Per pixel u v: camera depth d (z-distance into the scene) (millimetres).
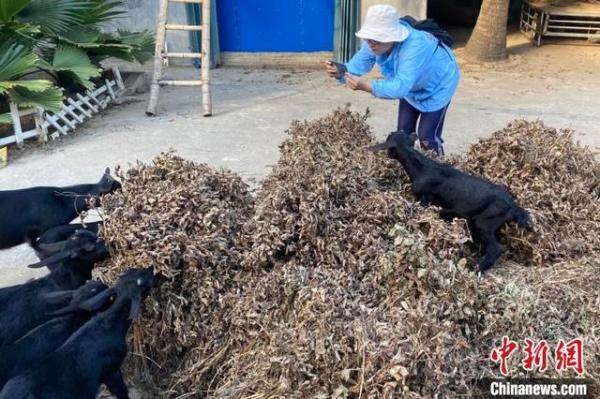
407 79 4664
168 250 3285
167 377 3396
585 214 4047
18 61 6289
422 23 4883
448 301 3045
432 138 5188
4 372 3043
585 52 10047
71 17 6980
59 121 6832
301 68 9672
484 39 9578
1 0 6078
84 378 2959
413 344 2791
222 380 3131
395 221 3648
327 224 3562
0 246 4211
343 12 9352
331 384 2752
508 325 3066
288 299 3152
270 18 9641
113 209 3604
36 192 4238
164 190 3666
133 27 9727
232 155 6223
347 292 3199
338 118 4746
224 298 3289
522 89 8336
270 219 3559
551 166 4207
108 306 3258
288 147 4484
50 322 3234
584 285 3438
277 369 2865
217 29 9555
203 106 7387
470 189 3770
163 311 3318
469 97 8000
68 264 3506
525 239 3836
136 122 7203
